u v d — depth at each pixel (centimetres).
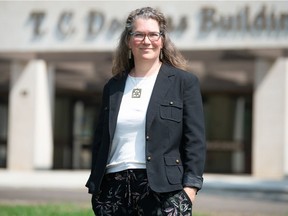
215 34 1750
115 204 356
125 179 354
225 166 2142
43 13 1873
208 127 2156
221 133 2148
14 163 1984
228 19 1739
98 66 1981
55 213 876
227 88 2086
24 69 1978
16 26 1894
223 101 2139
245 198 1327
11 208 941
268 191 1502
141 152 354
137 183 351
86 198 1262
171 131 354
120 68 382
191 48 1767
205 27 1755
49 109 1995
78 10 1845
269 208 1121
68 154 2261
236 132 2138
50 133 2005
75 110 2270
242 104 2125
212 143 2148
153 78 366
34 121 1972
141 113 357
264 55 1777
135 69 371
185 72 367
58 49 1861
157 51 367
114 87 371
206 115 2153
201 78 2023
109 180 362
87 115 2264
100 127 377
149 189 348
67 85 2111
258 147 1836
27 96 1972
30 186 1548
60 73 2056
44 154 1998
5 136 2227
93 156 377
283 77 1811
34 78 1964
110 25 1822
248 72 1948
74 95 2255
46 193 1370
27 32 1886
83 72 2008
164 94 358
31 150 1978
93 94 2239
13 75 1972
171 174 348
